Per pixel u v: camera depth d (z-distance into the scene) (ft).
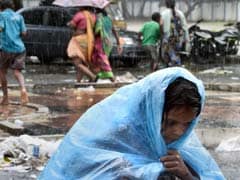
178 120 10.32
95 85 62.75
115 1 97.30
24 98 49.90
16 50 49.52
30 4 216.74
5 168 28.19
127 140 10.64
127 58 83.05
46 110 46.96
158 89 10.28
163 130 10.45
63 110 47.52
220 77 75.10
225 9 235.40
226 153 32.89
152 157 10.64
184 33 79.97
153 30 78.02
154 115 10.34
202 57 92.43
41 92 59.62
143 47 78.59
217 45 93.20
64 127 39.75
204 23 207.62
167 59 78.28
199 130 36.04
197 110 10.29
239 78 74.08
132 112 10.66
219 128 38.22
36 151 29.71
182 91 10.17
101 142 10.77
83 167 10.76
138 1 259.60
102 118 10.97
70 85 63.93
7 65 50.03
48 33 84.43
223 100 54.90
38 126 40.06
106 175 10.52
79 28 62.54
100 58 63.62
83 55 62.85
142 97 10.57
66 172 10.93
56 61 88.53
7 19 49.42
